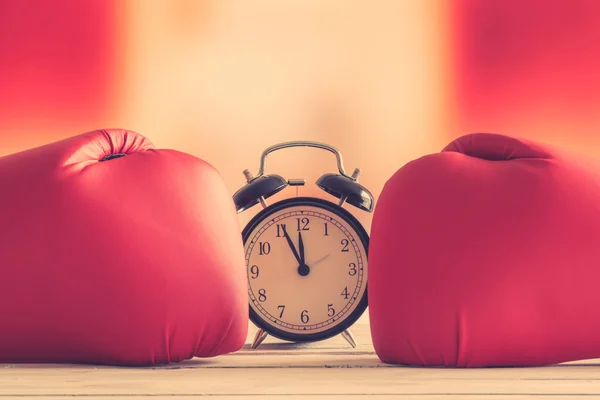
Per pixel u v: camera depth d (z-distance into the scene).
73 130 1.70
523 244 0.75
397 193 0.78
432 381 0.70
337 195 0.91
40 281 0.77
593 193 0.77
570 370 0.75
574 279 0.75
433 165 0.78
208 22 1.69
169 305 0.77
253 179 0.92
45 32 1.70
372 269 0.79
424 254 0.76
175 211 0.78
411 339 0.77
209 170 0.81
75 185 0.78
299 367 0.77
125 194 0.78
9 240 0.77
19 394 0.66
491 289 0.75
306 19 1.68
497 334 0.75
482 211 0.76
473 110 1.67
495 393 0.66
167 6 1.69
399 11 1.67
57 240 0.77
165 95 1.69
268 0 1.68
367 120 1.67
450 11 1.67
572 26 1.66
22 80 1.70
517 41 1.67
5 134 1.70
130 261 0.77
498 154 0.80
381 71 1.67
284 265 0.91
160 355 0.77
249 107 1.68
